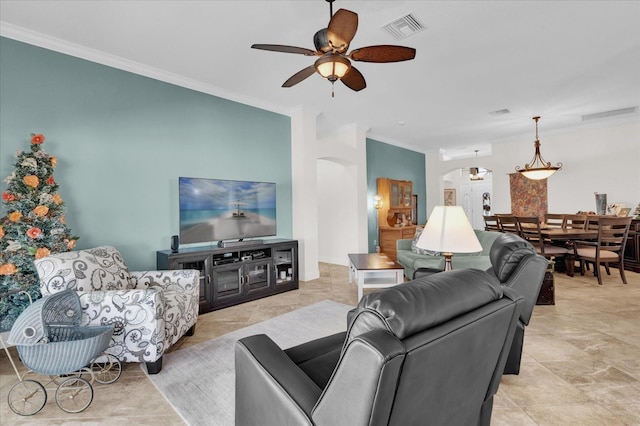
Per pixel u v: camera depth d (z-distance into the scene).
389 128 6.18
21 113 2.71
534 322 3.00
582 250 4.74
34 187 2.47
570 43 3.00
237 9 2.44
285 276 4.36
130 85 3.32
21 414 1.76
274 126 4.73
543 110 5.07
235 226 3.99
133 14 2.49
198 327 3.04
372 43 2.96
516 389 1.93
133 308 2.13
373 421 0.78
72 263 2.26
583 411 1.72
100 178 3.12
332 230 6.59
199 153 3.87
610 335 2.70
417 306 0.87
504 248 2.11
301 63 3.35
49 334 1.83
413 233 6.73
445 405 1.00
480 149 8.34
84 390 1.99
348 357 0.81
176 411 1.79
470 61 3.35
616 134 5.66
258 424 1.17
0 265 2.35
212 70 3.50
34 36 2.74
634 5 2.43
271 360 1.19
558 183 6.35
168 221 3.59
